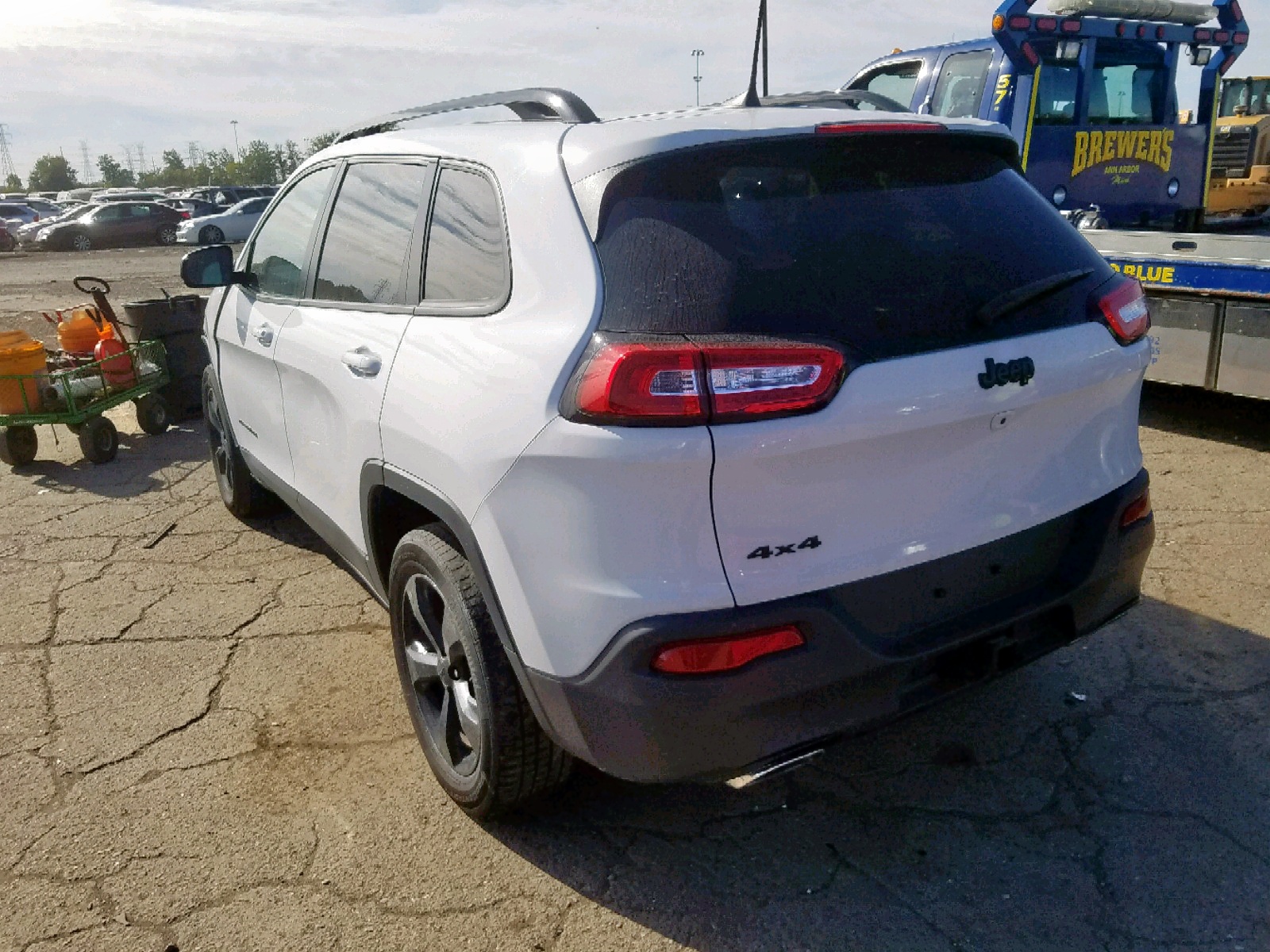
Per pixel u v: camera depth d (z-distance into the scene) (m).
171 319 7.41
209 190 42.31
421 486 2.72
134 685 3.70
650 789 3.00
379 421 2.90
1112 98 7.53
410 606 3.04
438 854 2.77
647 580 2.16
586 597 2.23
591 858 2.72
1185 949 2.34
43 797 3.06
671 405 2.07
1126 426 2.78
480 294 2.65
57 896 2.65
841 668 2.25
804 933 2.44
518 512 2.34
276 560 4.80
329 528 3.64
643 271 2.23
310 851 2.79
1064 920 2.44
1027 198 2.71
